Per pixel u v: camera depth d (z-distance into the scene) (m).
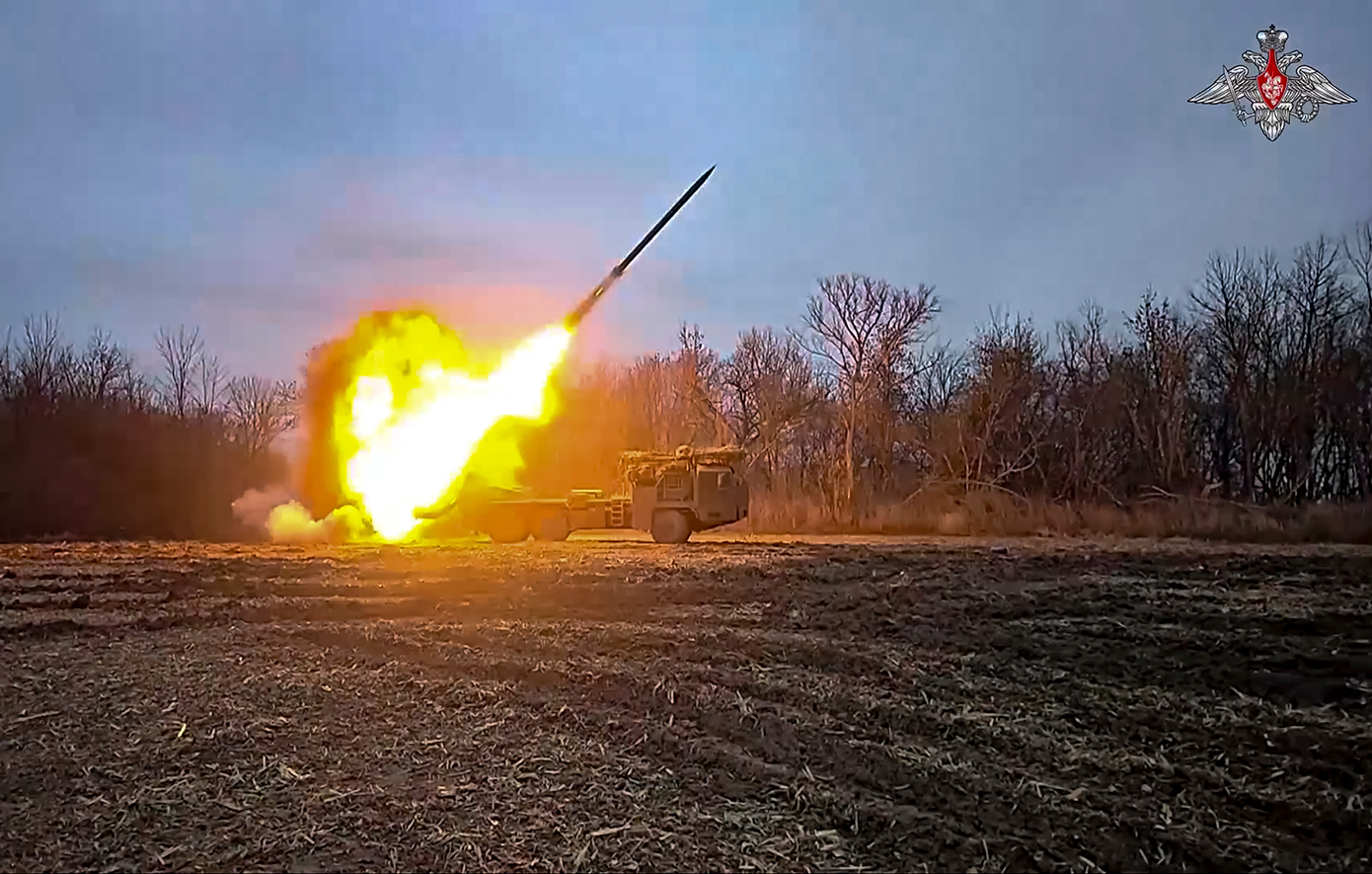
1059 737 8.02
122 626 12.27
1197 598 12.38
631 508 22.47
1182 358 40.50
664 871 5.99
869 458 42.44
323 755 7.86
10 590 14.43
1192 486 39.22
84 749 8.02
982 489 39.66
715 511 21.88
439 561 17.09
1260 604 11.97
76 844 6.39
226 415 45.56
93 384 39.94
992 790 7.02
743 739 8.10
